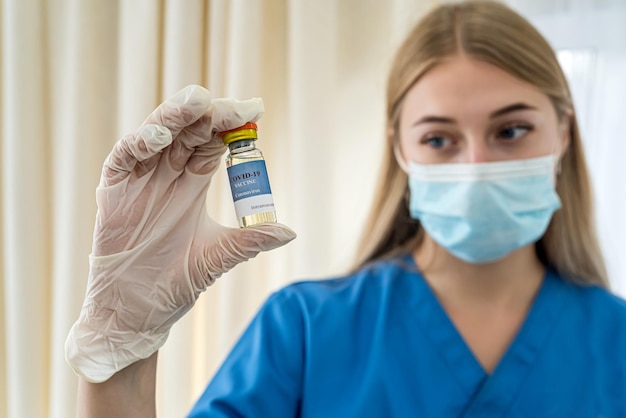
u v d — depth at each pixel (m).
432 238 1.06
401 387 0.96
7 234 1.42
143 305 0.65
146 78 1.28
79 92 1.34
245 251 0.62
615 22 1.33
